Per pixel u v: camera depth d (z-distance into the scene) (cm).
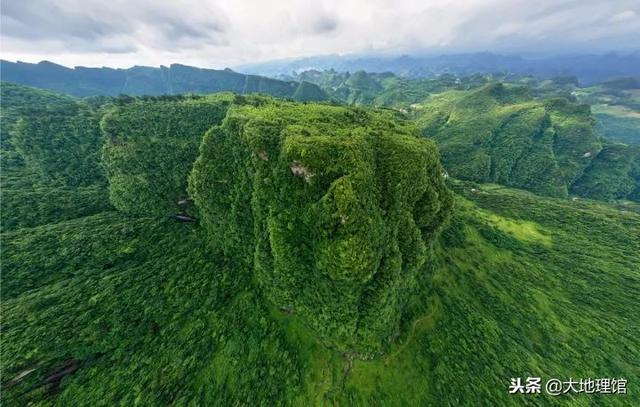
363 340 6425
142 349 7050
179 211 10281
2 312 7244
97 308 7475
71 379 6531
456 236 9862
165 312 7644
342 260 5444
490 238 10362
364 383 6359
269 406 6069
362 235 5453
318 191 5803
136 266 8769
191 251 9019
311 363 6650
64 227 9369
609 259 9888
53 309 7306
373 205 5847
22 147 11425
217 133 8425
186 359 6812
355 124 7775
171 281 8206
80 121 12475
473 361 6769
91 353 6875
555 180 19350
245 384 6412
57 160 11525
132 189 10200
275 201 6431
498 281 8819
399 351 6744
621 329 7844
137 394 6319
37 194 10481
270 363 6681
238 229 8100
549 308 8275
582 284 9025
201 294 7956
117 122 10694
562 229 11194
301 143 5781
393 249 6153
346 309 6134
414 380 6419
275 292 7169
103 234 9194
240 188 7869
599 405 6350
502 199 13300
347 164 5609
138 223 9756
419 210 6825
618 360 7175
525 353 7094
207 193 8475
